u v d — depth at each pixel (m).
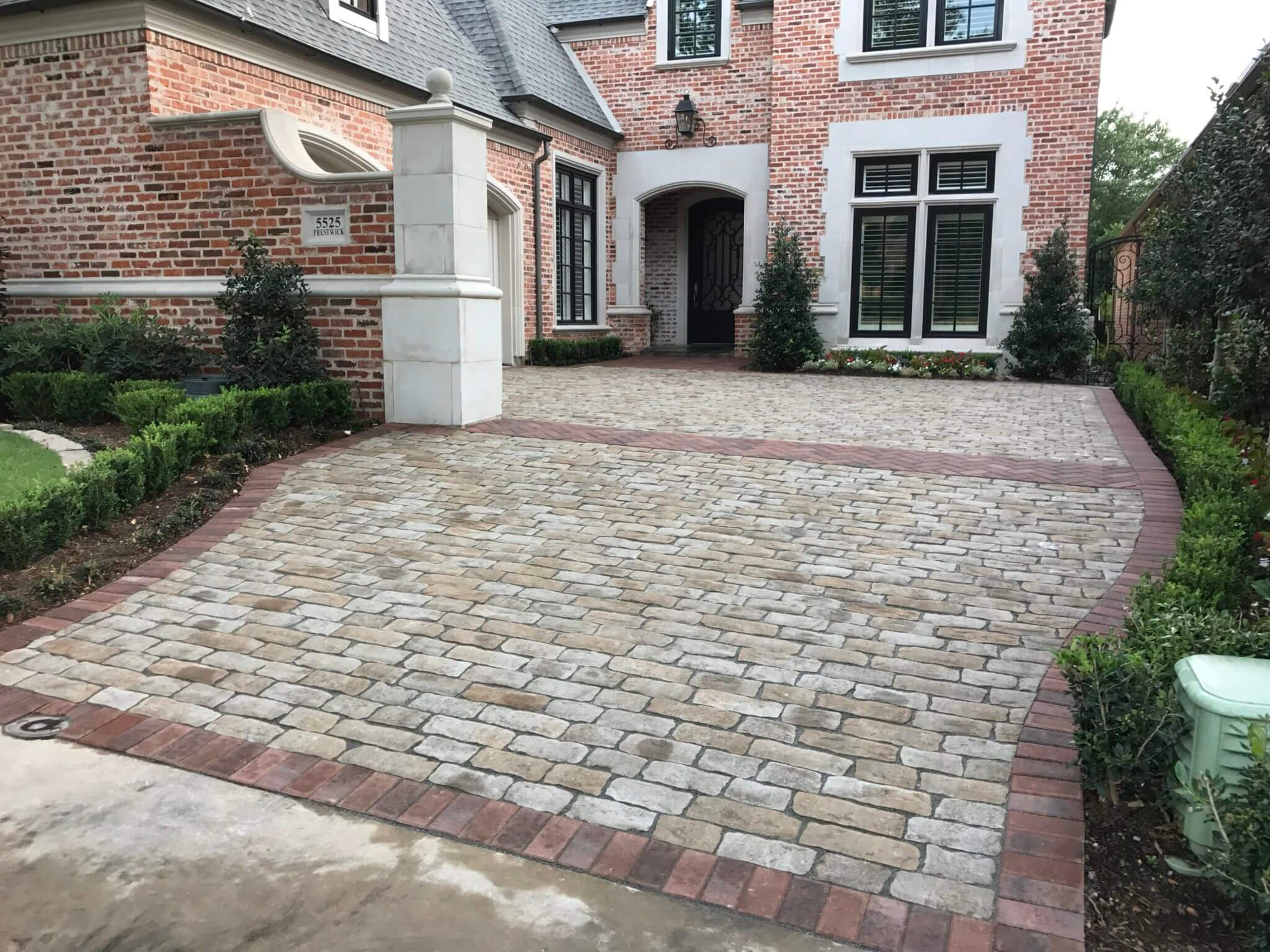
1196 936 2.34
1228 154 6.46
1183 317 9.65
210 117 8.16
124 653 3.92
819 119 14.50
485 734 3.29
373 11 11.32
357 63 10.23
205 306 8.48
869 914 2.39
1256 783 2.26
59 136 8.69
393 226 7.87
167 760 3.13
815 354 14.16
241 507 5.77
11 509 4.58
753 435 7.89
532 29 15.78
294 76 9.71
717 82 15.73
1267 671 2.61
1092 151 13.30
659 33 15.93
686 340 18.31
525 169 13.90
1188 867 2.36
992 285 13.95
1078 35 13.16
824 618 4.22
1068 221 13.53
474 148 7.84
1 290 8.94
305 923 2.36
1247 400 7.16
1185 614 3.04
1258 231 6.09
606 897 2.46
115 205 8.66
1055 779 2.96
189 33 8.54
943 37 13.93
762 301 14.34
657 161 16.25
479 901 2.45
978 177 14.08
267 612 4.33
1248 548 4.39
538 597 4.48
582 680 3.67
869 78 14.20
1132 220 15.57
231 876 2.55
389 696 3.56
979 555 4.99
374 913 2.40
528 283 14.27
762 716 3.39
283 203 8.15
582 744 3.22
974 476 6.45
